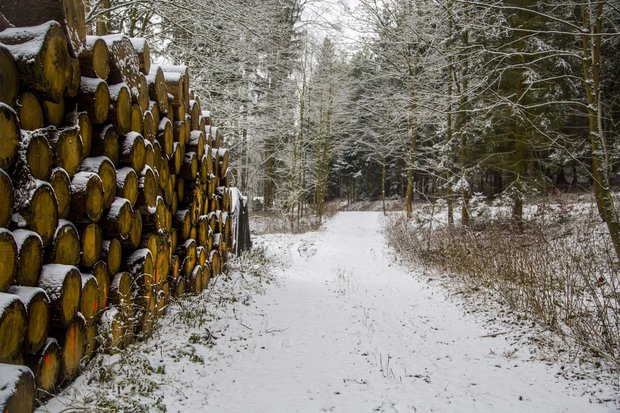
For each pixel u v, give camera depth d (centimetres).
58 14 360
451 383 487
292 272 1260
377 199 5109
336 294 974
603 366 509
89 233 414
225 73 1346
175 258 668
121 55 472
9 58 310
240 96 1502
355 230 2516
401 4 1315
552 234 1146
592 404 427
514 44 1265
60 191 367
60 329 363
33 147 328
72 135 388
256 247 1458
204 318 637
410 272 1241
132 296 492
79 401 343
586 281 637
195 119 793
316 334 661
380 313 809
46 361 338
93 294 414
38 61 322
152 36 1199
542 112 1430
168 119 644
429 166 1789
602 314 571
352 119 3030
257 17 1086
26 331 299
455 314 792
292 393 451
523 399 444
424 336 666
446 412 416
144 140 528
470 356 576
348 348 604
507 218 1388
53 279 341
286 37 1335
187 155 727
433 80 1362
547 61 1384
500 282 841
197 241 796
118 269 482
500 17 1081
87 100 411
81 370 396
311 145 2984
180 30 1173
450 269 1107
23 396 244
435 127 1938
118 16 1109
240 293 844
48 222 344
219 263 916
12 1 359
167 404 391
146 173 525
